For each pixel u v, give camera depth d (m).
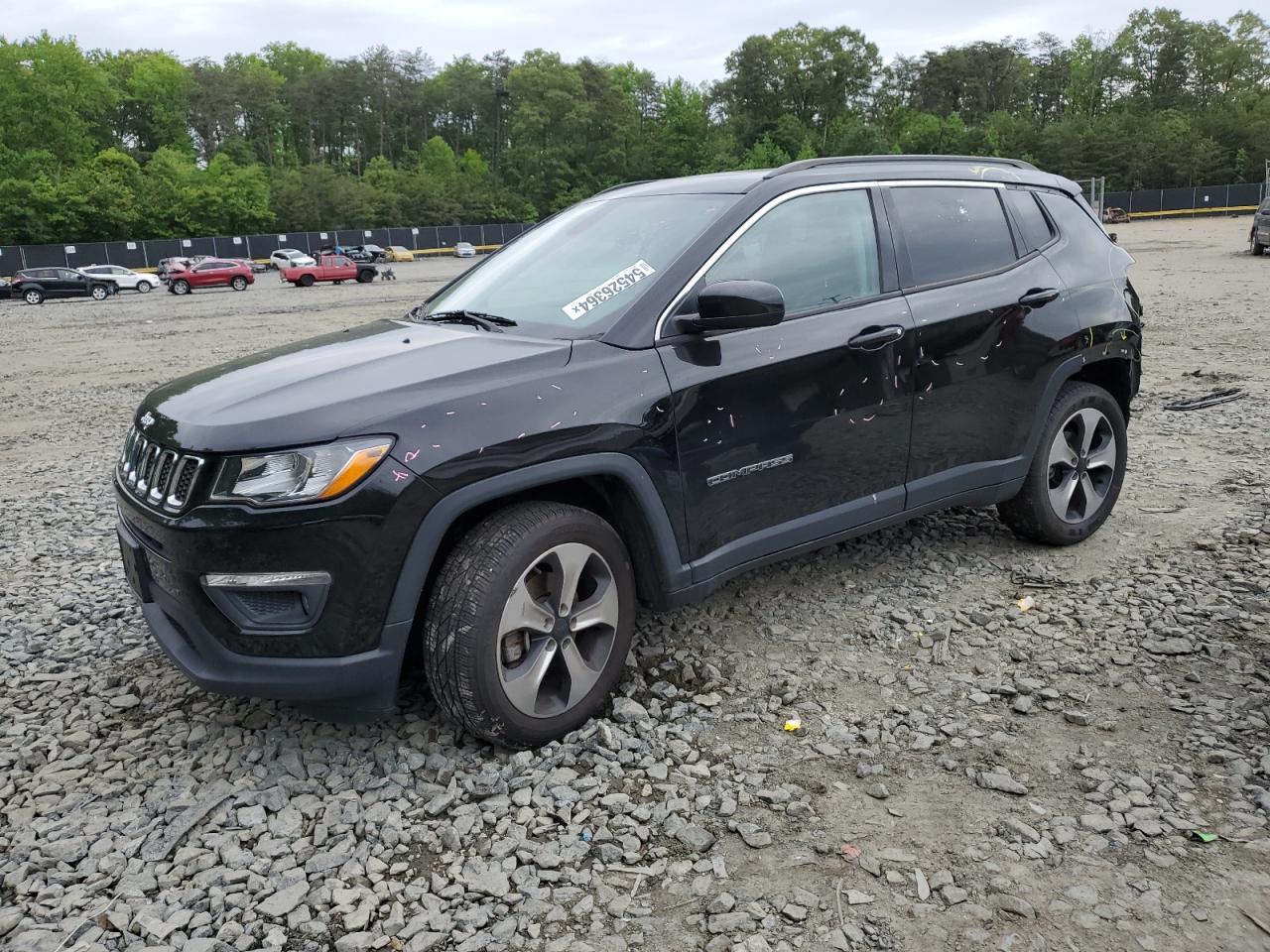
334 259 42.78
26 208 74.50
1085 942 2.22
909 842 2.60
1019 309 4.19
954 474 4.08
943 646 3.72
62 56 93.25
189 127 120.06
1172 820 2.62
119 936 2.35
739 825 2.69
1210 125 109.31
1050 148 108.75
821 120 124.75
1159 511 5.20
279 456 2.68
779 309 3.10
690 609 4.12
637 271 3.41
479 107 137.50
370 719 2.97
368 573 2.72
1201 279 19.77
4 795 2.98
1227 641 3.65
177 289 41.03
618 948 2.26
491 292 3.83
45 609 4.51
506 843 2.63
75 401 11.42
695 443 3.25
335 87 130.88
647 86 129.75
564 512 3.01
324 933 2.34
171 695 3.57
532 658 2.98
